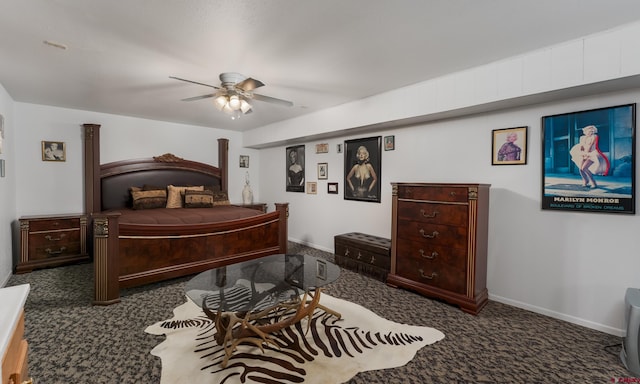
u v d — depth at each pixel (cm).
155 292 308
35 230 380
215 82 311
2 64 267
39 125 416
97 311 264
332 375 182
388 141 401
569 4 175
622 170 229
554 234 264
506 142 290
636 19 192
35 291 310
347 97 374
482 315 267
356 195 448
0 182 315
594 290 245
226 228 364
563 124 255
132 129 491
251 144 595
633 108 223
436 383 177
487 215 296
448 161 337
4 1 171
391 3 174
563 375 186
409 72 288
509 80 253
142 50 237
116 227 281
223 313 217
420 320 256
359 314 265
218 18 191
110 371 183
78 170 446
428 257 302
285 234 425
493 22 196
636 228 226
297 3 174
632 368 187
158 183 509
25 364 102
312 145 523
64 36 215
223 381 175
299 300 268
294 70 281
